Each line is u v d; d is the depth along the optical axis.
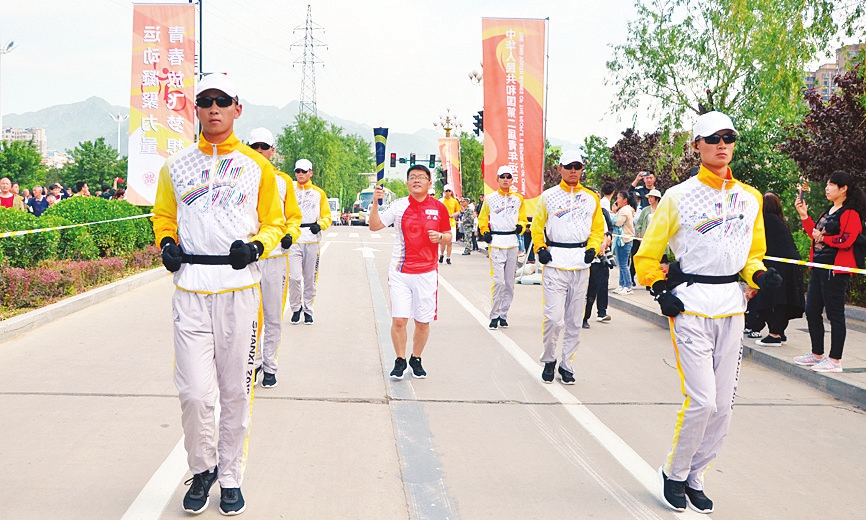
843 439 5.27
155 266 14.23
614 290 12.99
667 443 5.05
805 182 10.97
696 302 3.90
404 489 4.15
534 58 13.45
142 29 13.54
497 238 9.26
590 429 5.32
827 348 7.86
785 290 7.83
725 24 15.93
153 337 7.93
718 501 4.12
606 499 4.11
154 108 13.60
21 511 3.68
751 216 3.97
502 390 6.35
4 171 46.31
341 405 5.73
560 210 6.57
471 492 4.14
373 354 7.62
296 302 9.12
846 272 6.50
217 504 3.87
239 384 3.79
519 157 13.54
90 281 10.84
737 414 5.84
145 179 13.70
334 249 22.64
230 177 3.70
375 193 6.51
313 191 9.03
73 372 6.34
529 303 11.84
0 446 4.57
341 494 4.04
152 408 5.39
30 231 9.46
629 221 12.38
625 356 7.97
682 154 18.38
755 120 15.55
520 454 4.78
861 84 10.12
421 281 6.54
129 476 4.17
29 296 8.92
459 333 9.02
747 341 8.27
